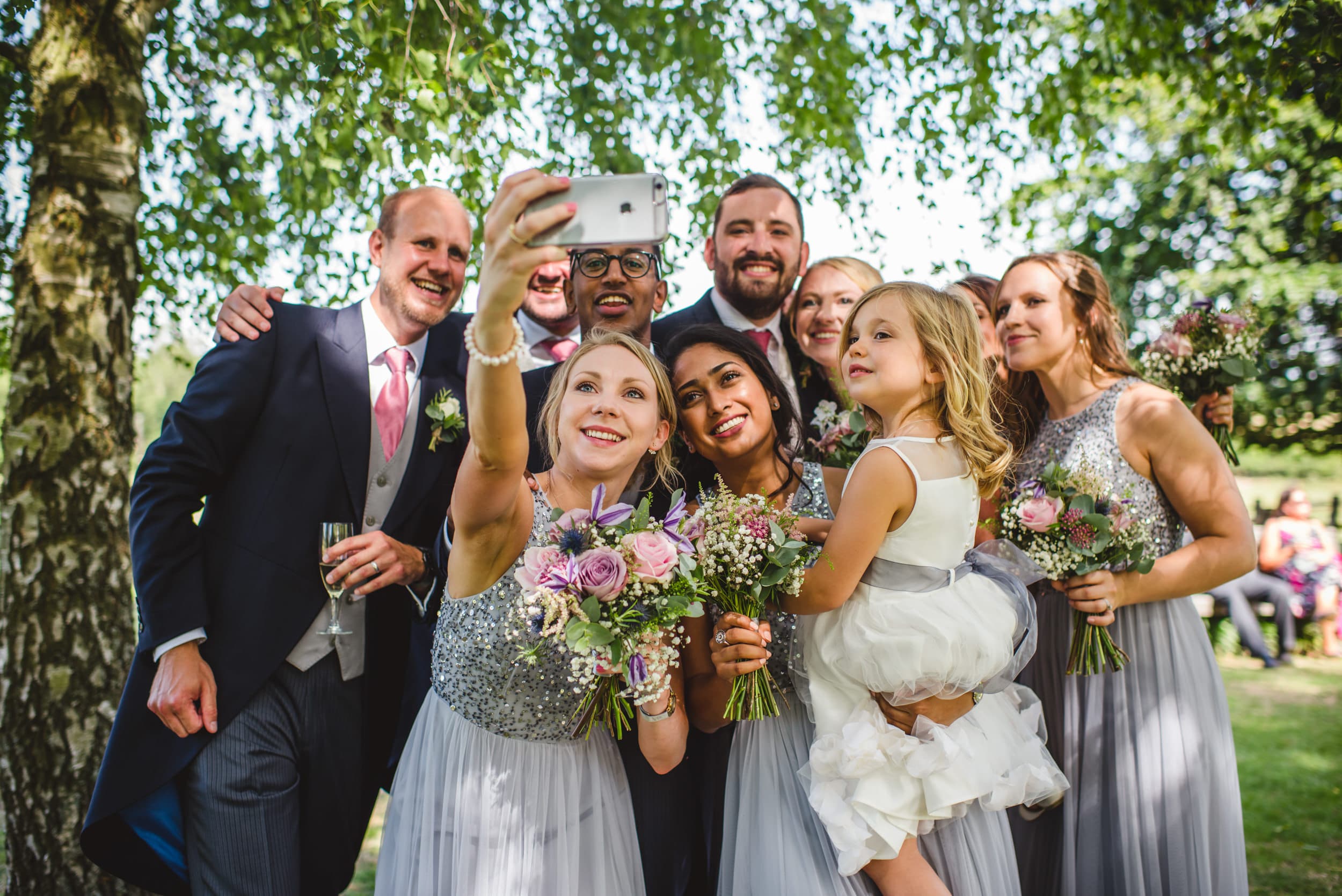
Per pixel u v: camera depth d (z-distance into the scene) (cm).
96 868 351
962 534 233
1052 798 265
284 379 285
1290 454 2147
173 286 590
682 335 274
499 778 225
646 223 167
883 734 222
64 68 365
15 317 360
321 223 580
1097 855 278
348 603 281
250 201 583
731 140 688
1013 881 242
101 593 359
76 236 361
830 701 229
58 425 355
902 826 218
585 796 232
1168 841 271
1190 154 733
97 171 366
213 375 279
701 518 229
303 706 276
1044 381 316
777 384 272
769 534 223
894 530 230
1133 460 292
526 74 571
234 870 260
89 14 368
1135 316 1369
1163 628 283
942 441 236
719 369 262
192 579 268
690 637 246
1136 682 280
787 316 407
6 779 346
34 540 351
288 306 299
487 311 174
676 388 267
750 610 227
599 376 231
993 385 316
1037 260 312
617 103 666
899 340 237
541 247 168
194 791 264
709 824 279
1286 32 421
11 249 544
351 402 288
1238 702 759
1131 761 276
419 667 305
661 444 249
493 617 221
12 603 350
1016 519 278
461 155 426
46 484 353
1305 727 680
